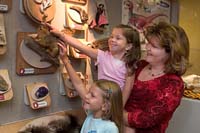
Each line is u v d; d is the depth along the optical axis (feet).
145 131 4.55
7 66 5.13
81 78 6.09
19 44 5.22
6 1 4.99
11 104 5.28
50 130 5.38
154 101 4.42
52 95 5.88
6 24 5.05
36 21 5.26
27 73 5.37
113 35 5.57
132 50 5.50
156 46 4.46
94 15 6.48
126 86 4.92
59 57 5.64
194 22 9.62
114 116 4.55
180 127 7.01
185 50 4.45
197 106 6.69
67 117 5.84
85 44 6.00
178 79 4.45
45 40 5.25
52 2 5.45
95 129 4.58
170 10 8.75
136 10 7.57
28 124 5.33
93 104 4.61
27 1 5.10
